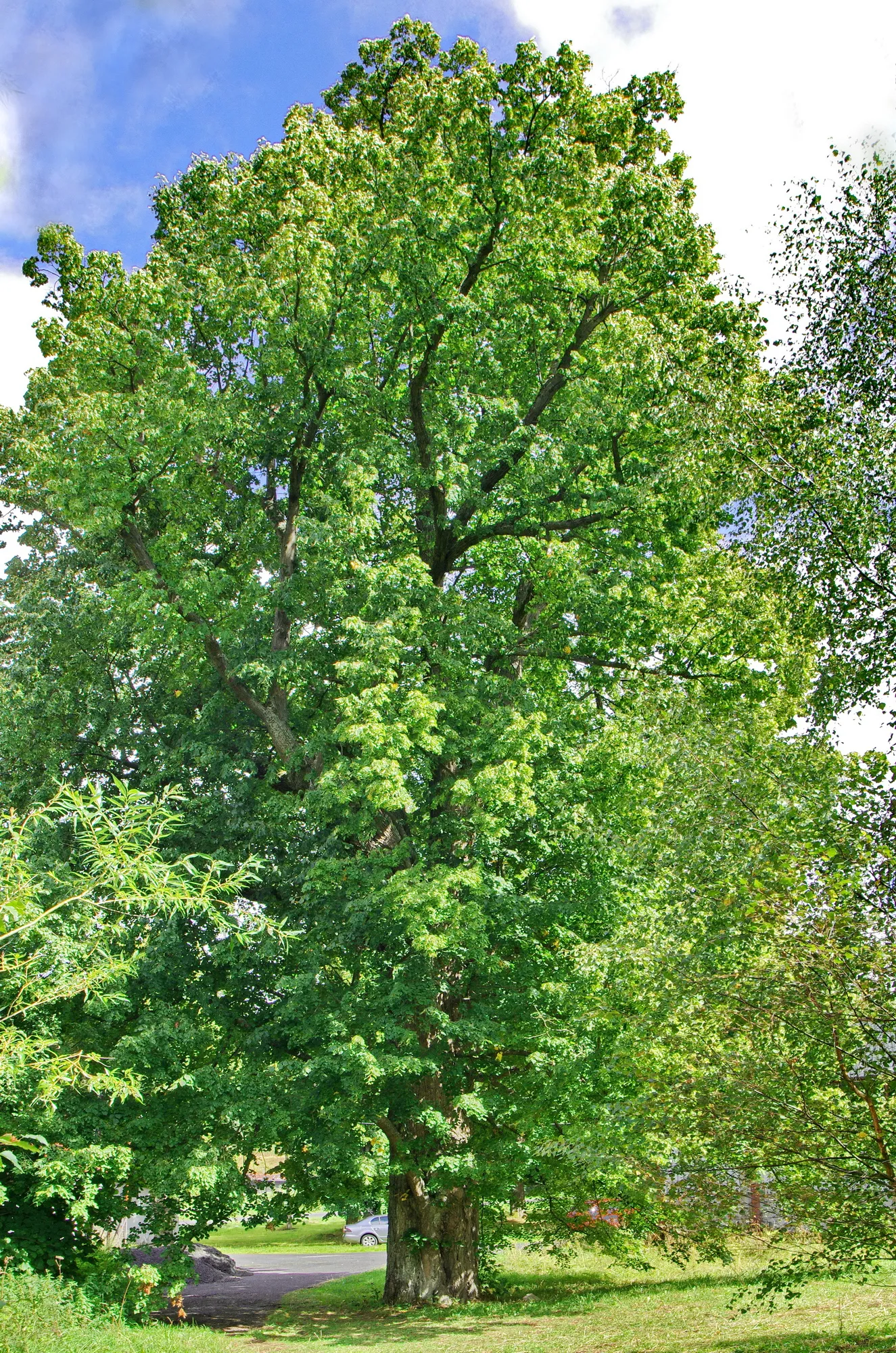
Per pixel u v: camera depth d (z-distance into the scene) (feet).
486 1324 47.29
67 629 64.59
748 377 46.21
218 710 61.05
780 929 23.91
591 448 60.34
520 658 64.34
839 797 24.68
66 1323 39.42
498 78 58.18
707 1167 26.40
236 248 64.34
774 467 40.70
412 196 58.39
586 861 53.98
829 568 38.06
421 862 50.37
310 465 63.98
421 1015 54.03
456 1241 59.77
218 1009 56.59
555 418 63.93
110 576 64.39
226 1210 53.47
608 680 64.34
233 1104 51.62
